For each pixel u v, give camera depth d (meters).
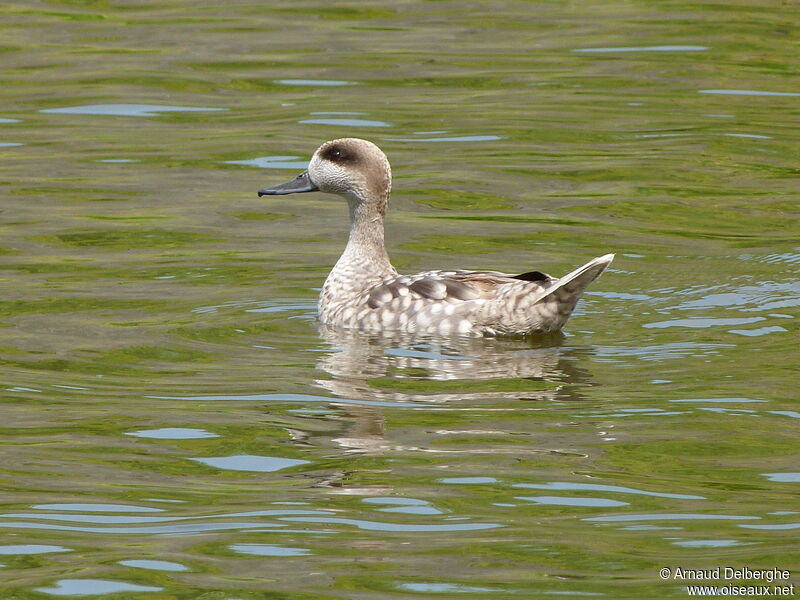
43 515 10.59
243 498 10.91
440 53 28.25
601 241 18.94
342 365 14.12
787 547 9.93
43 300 16.34
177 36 29.34
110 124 24.45
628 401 12.95
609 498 10.83
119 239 18.92
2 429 12.36
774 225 19.56
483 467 11.43
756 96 25.64
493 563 9.73
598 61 27.67
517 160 22.55
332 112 24.89
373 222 16.33
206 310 16.09
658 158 22.62
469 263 18.09
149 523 10.45
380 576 9.57
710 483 11.10
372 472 11.35
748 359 14.18
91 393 13.30
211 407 12.91
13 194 20.88
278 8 31.45
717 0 31.89
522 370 13.88
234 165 22.42
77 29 29.80
